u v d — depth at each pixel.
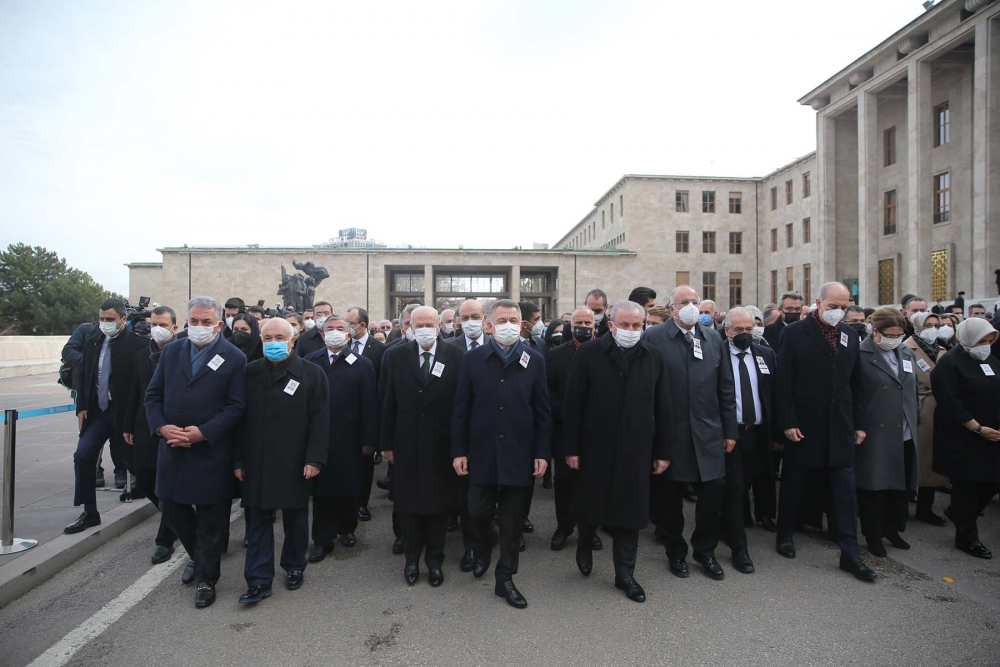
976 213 24.80
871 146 31.83
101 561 4.61
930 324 6.81
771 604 3.89
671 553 4.53
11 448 4.50
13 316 52.94
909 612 3.77
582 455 4.27
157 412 4.05
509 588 3.94
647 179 48.47
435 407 4.39
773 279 47.50
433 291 46.69
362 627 3.55
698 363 4.53
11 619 3.62
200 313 4.02
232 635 3.44
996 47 24.50
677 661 3.15
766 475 5.65
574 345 5.66
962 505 4.90
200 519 3.95
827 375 4.72
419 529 4.34
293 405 4.06
